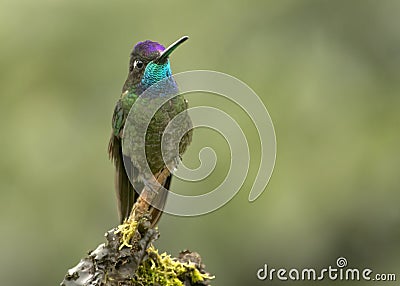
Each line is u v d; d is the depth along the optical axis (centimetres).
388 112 1434
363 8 1488
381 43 1486
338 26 1480
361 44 1481
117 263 689
